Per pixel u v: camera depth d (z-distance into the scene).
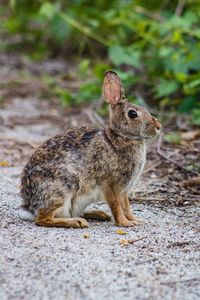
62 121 16.94
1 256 8.37
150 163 13.42
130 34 19.62
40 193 9.81
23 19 23.08
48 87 19.81
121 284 7.62
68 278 7.75
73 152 9.88
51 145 10.02
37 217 9.84
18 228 9.56
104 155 9.91
